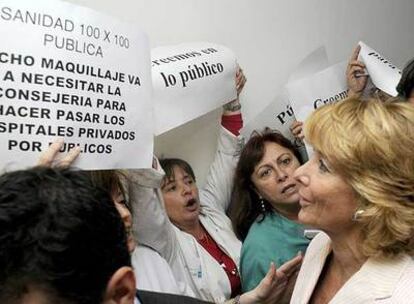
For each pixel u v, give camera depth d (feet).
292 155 4.68
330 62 5.97
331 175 2.16
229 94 4.33
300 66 5.15
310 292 2.52
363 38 6.32
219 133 4.99
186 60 3.91
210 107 4.05
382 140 1.98
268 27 5.33
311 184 2.23
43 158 2.16
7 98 2.10
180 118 3.69
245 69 5.17
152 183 3.35
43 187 1.16
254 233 4.49
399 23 6.82
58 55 2.24
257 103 5.31
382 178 2.00
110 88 2.45
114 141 2.48
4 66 2.09
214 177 4.90
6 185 1.16
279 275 3.37
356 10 6.20
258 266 4.29
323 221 2.25
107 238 1.15
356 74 4.75
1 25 2.08
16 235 1.05
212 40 4.89
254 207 4.76
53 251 1.04
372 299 2.02
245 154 4.71
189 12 4.70
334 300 2.19
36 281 1.03
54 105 2.23
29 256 1.03
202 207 4.78
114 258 1.16
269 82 5.39
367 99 2.23
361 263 2.24
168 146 4.68
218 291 4.26
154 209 3.49
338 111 2.18
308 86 4.61
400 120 2.03
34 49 2.17
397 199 1.99
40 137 2.19
